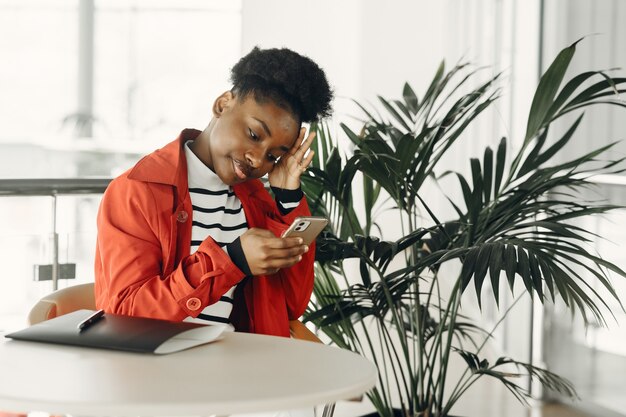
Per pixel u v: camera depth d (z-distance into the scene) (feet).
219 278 5.07
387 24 18.76
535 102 6.30
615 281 9.41
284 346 4.65
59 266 8.41
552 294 5.59
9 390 3.59
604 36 9.55
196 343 4.49
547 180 6.47
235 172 5.79
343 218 7.45
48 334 4.48
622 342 9.36
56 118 23.85
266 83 5.67
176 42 23.81
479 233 6.44
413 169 6.53
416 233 6.45
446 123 6.46
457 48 16.39
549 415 10.27
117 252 5.49
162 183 5.75
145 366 4.06
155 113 24.06
